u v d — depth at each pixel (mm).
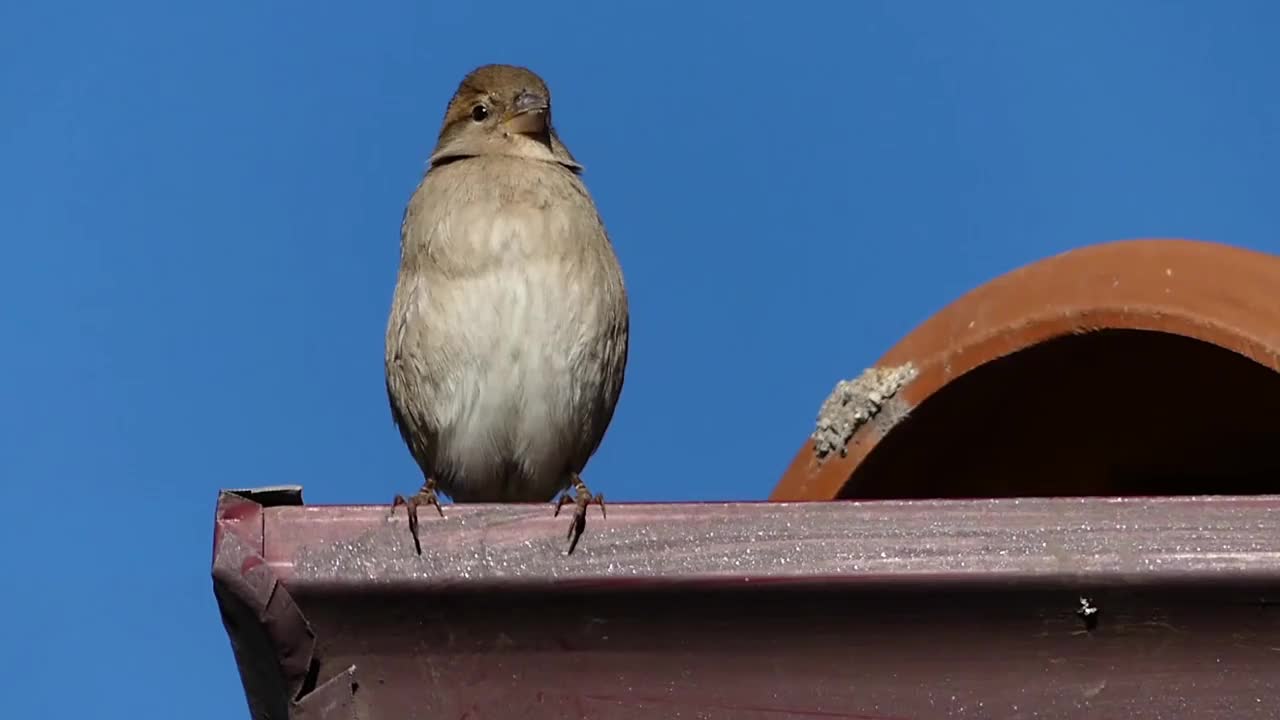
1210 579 2594
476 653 2594
